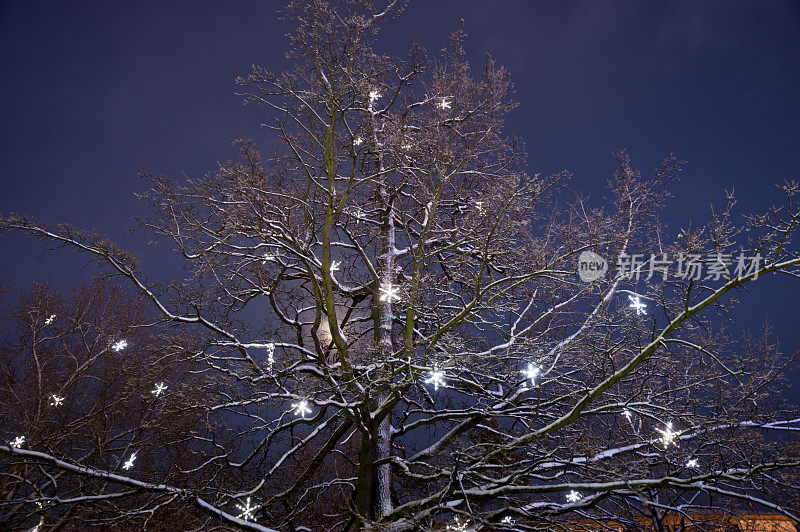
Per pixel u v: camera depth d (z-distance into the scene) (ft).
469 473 28.63
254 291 36.60
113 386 42.78
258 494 35.83
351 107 31.42
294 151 32.24
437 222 39.17
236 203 32.09
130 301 51.11
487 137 34.19
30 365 46.55
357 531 32.76
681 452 29.60
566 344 32.14
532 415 33.81
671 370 33.86
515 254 30.55
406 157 31.45
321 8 29.17
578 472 30.91
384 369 28.40
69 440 39.40
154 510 28.91
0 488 34.30
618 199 36.42
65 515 33.27
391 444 38.01
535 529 27.35
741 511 31.09
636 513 36.55
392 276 40.55
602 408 27.86
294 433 40.93
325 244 29.58
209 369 31.65
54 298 49.44
